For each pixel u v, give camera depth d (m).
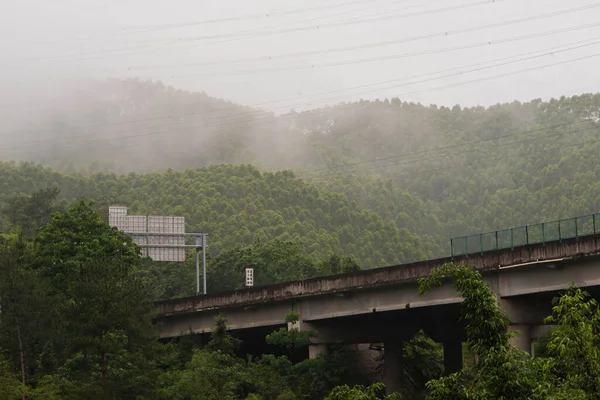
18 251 88.81
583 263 74.56
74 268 101.25
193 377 90.81
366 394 42.50
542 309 81.94
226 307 109.00
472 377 40.78
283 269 146.25
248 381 94.00
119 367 79.00
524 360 38.62
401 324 103.31
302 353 113.31
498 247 81.38
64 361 85.38
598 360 37.53
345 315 97.50
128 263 110.25
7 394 76.94
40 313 82.25
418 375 109.38
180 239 136.12
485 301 39.41
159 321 116.44
